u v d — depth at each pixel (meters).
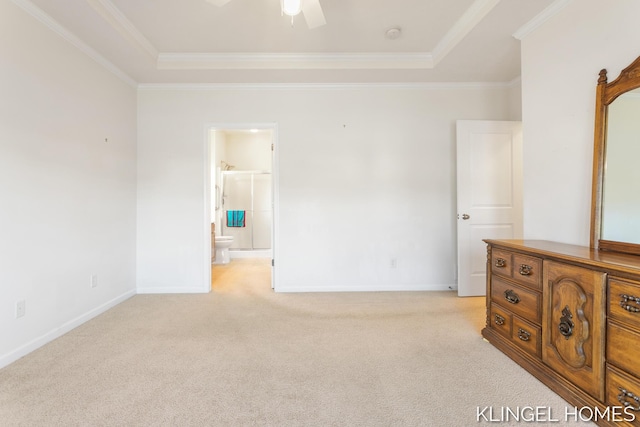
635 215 1.70
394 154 3.79
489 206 3.54
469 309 3.10
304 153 3.76
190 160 3.72
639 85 1.67
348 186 3.78
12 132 2.09
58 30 2.46
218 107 3.72
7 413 1.54
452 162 3.80
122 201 3.39
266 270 5.03
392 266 3.81
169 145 3.71
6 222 2.04
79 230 2.72
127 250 3.50
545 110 2.35
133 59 3.05
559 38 2.23
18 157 2.13
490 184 3.54
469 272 3.53
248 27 2.79
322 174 3.77
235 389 1.75
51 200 2.42
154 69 3.28
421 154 3.79
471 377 1.87
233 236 6.70
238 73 3.42
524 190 2.56
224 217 6.67
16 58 2.11
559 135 2.24
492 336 2.29
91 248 2.88
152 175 3.70
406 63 3.34
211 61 3.29
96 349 2.24
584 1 2.03
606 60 1.90
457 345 2.30
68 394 1.70
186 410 1.57
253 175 6.78
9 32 2.06
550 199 2.31
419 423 1.48
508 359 2.08
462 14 2.63
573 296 1.60
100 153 3.01
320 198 3.77
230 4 2.46
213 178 6.08
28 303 2.20
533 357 1.90
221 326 2.68
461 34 2.73
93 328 2.63
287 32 2.88
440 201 3.81
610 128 1.85
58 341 2.38
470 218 3.52
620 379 1.37
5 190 2.04
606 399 1.43
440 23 2.77
